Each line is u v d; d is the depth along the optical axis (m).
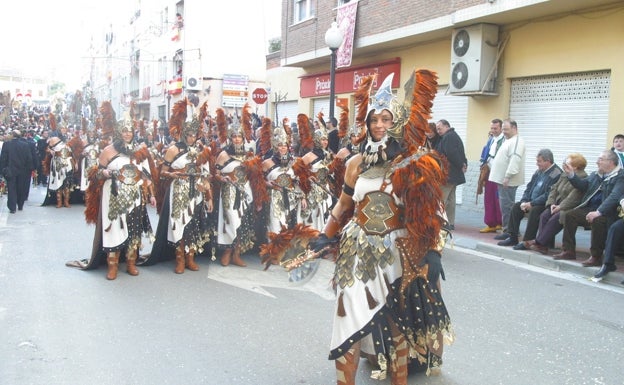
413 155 3.55
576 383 4.36
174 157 7.60
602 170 8.00
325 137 8.29
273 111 25.58
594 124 11.42
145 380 4.34
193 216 7.62
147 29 41.88
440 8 13.58
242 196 7.92
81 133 14.79
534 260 8.61
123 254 8.03
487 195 10.99
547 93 12.38
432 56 15.35
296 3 20.81
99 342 5.11
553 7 11.30
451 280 7.54
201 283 7.11
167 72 37.22
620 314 6.19
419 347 3.67
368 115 3.64
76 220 12.43
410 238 3.56
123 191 7.21
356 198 3.71
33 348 4.95
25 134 19.78
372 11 16.16
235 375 4.44
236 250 8.00
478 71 13.01
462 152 10.35
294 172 8.14
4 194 16.67
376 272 3.54
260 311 6.00
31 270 7.74
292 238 4.18
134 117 7.53
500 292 6.98
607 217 7.84
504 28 13.02
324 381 4.35
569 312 6.21
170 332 5.37
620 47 10.66
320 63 20.95
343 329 3.49
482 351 4.99
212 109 33.06
